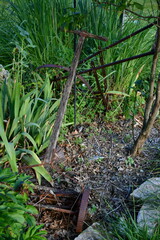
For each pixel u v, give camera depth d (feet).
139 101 11.80
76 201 7.50
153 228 7.02
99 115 11.46
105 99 11.09
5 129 8.69
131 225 7.02
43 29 12.05
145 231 6.77
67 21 7.71
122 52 11.67
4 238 5.46
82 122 10.98
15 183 6.10
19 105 8.69
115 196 8.29
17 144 8.73
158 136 10.70
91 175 8.93
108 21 12.12
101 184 8.63
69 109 10.94
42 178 8.61
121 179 8.86
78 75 9.34
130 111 11.62
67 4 12.77
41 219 7.43
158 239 6.70
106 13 11.98
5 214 5.56
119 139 10.43
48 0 12.25
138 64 12.09
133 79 11.61
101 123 11.11
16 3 13.01
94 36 6.95
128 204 8.07
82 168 9.14
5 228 5.80
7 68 12.19
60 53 11.33
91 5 11.98
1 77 9.57
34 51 12.11
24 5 12.58
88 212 7.70
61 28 7.81
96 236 6.98
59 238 7.06
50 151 7.51
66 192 7.56
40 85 10.43
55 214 7.59
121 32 12.18
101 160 9.50
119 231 7.13
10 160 7.33
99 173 9.02
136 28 12.03
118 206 7.99
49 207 7.25
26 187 6.51
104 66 9.53
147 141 10.44
